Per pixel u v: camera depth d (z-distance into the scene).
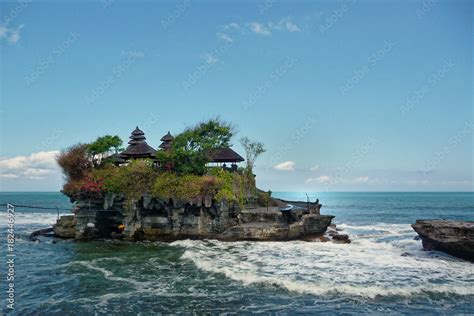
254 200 49.41
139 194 37.28
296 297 18.38
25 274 23.41
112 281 21.56
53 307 17.31
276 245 32.50
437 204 133.00
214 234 36.28
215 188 36.66
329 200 190.75
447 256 27.86
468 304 17.39
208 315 16.20
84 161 42.44
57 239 38.62
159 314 16.34
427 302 17.64
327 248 30.98
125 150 47.19
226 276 22.19
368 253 28.95
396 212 92.38
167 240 36.78
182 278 22.00
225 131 44.53
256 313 16.34
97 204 39.03
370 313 16.30
